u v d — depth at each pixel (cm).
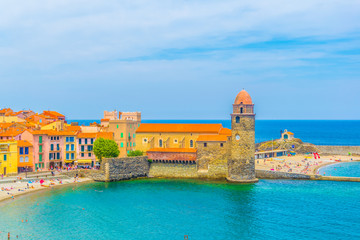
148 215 10300
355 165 19938
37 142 14712
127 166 14888
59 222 9631
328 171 17738
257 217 10144
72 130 16650
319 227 9369
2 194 11769
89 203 11338
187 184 13912
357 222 9719
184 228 9312
